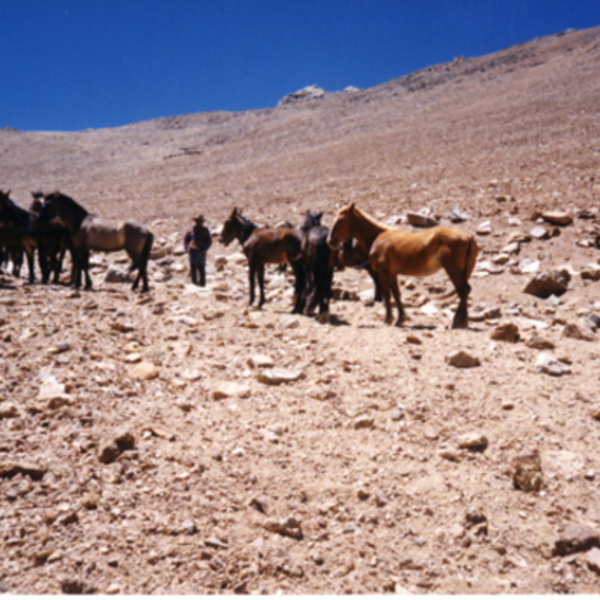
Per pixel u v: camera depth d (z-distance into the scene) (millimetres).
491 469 4961
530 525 4355
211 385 6367
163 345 7512
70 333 7492
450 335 8070
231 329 8422
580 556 4004
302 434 5414
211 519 4152
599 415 5680
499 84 56219
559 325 8789
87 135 81938
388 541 4141
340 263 10531
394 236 8547
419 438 5359
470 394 6164
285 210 22359
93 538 3807
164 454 4844
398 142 37875
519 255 13352
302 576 3746
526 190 18625
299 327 8609
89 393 5766
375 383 6426
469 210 17422
